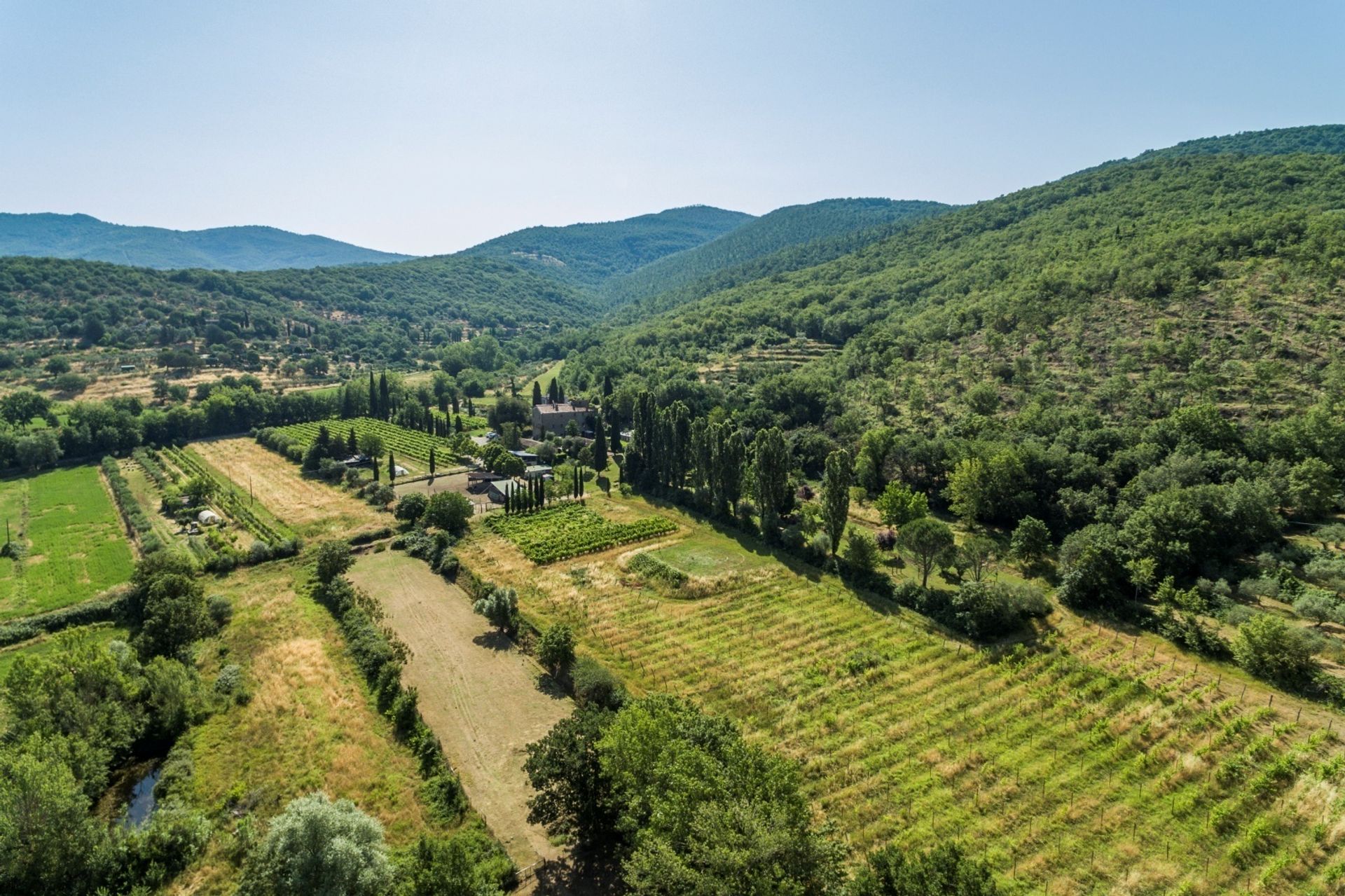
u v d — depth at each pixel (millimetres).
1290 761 45781
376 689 58188
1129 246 152750
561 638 61000
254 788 46969
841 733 51594
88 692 50969
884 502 91125
